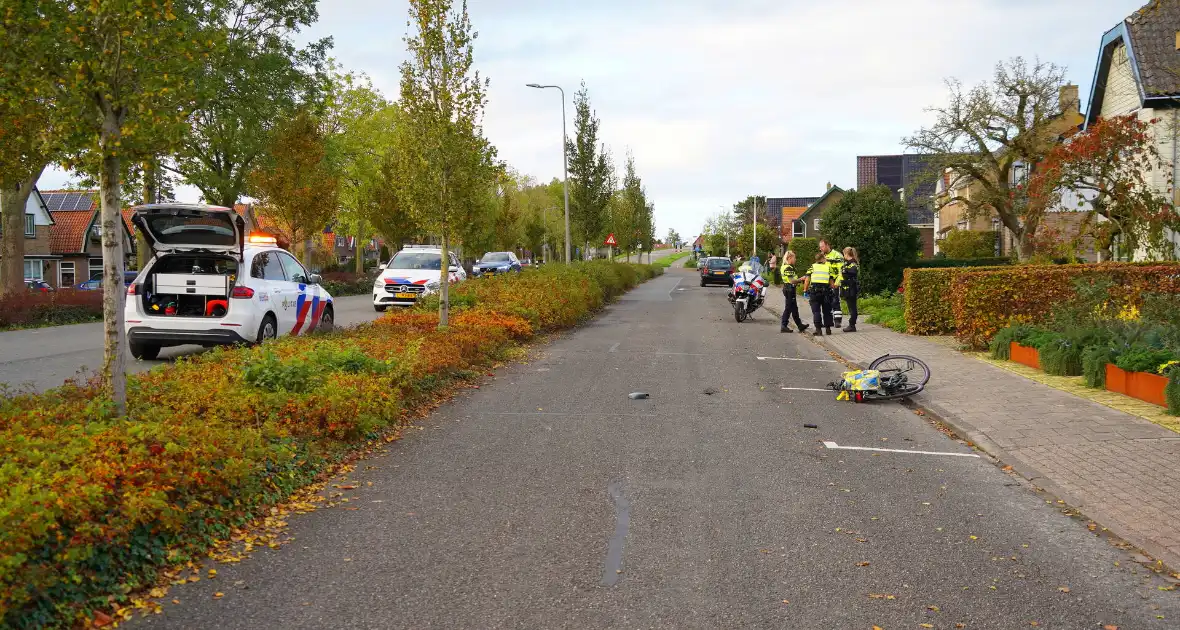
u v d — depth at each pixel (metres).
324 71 34.06
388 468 6.76
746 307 21.28
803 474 6.63
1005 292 13.62
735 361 13.62
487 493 6.07
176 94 6.44
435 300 18.33
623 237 56.88
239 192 34.97
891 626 3.90
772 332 18.86
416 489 6.16
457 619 3.96
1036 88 28.89
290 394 7.43
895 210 26.23
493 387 10.86
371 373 8.76
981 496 6.07
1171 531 5.13
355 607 4.09
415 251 24.97
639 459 7.08
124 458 4.84
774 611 4.06
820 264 17.25
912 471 6.77
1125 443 7.27
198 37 6.51
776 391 10.65
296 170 32.53
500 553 4.84
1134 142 18.88
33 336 17.27
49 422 5.88
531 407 9.46
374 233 53.84
